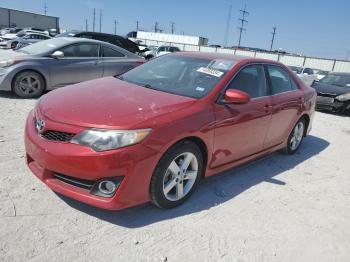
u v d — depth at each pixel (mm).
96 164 2852
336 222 3721
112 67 8875
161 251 2855
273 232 3357
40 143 3072
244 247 3064
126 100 3428
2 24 58375
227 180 4363
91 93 3648
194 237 3094
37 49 8188
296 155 5789
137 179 2994
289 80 5234
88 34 13016
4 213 3039
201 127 3404
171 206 3449
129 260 2703
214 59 4422
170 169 3277
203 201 3727
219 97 3764
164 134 3076
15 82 7523
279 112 4711
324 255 3139
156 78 4227
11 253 2598
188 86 3916
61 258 2621
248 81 4281
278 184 4469
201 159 3609
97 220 3135
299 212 3820
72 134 2975
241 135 4043
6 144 4586
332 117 10367
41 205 3236
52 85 8016
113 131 2902
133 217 3250
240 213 3605
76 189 3045
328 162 5668
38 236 2818
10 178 3646
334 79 12195
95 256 2693
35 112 3494
